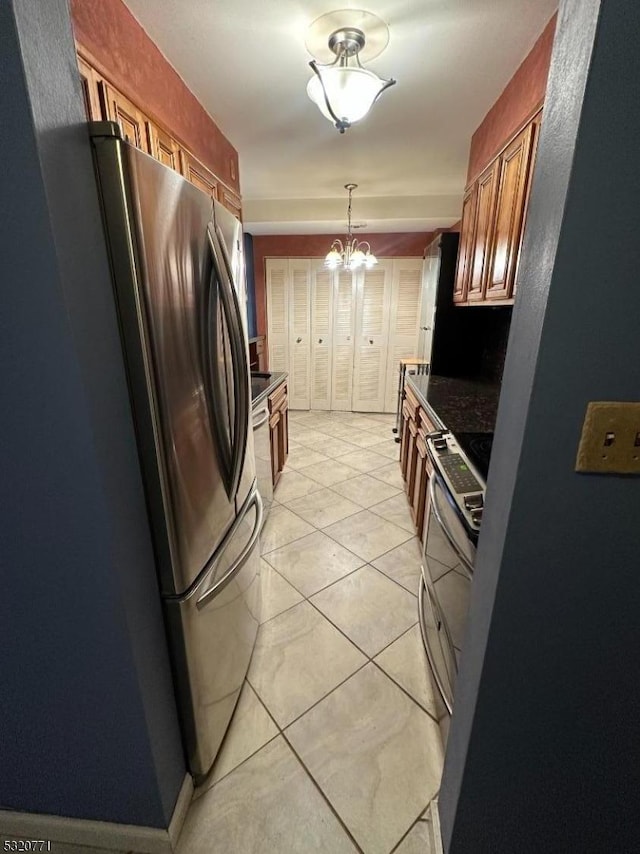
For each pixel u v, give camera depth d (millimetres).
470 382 2881
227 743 1306
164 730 1019
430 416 2129
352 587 2041
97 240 744
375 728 1350
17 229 611
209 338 1095
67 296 649
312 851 1046
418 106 2088
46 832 1065
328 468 3619
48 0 603
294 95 1980
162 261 862
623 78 485
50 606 833
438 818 1050
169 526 954
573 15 527
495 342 2871
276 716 1391
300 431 4711
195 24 1471
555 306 569
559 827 896
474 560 958
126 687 893
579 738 808
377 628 1772
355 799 1155
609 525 667
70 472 737
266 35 1532
